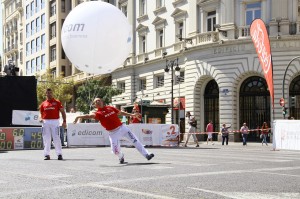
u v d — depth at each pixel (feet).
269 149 69.56
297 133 63.36
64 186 21.90
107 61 48.78
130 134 34.58
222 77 109.81
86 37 47.50
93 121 108.47
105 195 19.26
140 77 146.41
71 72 208.85
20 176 25.99
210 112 118.01
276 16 105.50
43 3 228.02
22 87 72.43
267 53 85.40
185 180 24.04
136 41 149.38
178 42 126.72
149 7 143.33
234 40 107.14
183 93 124.67
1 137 63.00
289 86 106.22
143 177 25.31
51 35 218.38
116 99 158.10
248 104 111.24
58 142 39.14
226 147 79.97
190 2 120.88
